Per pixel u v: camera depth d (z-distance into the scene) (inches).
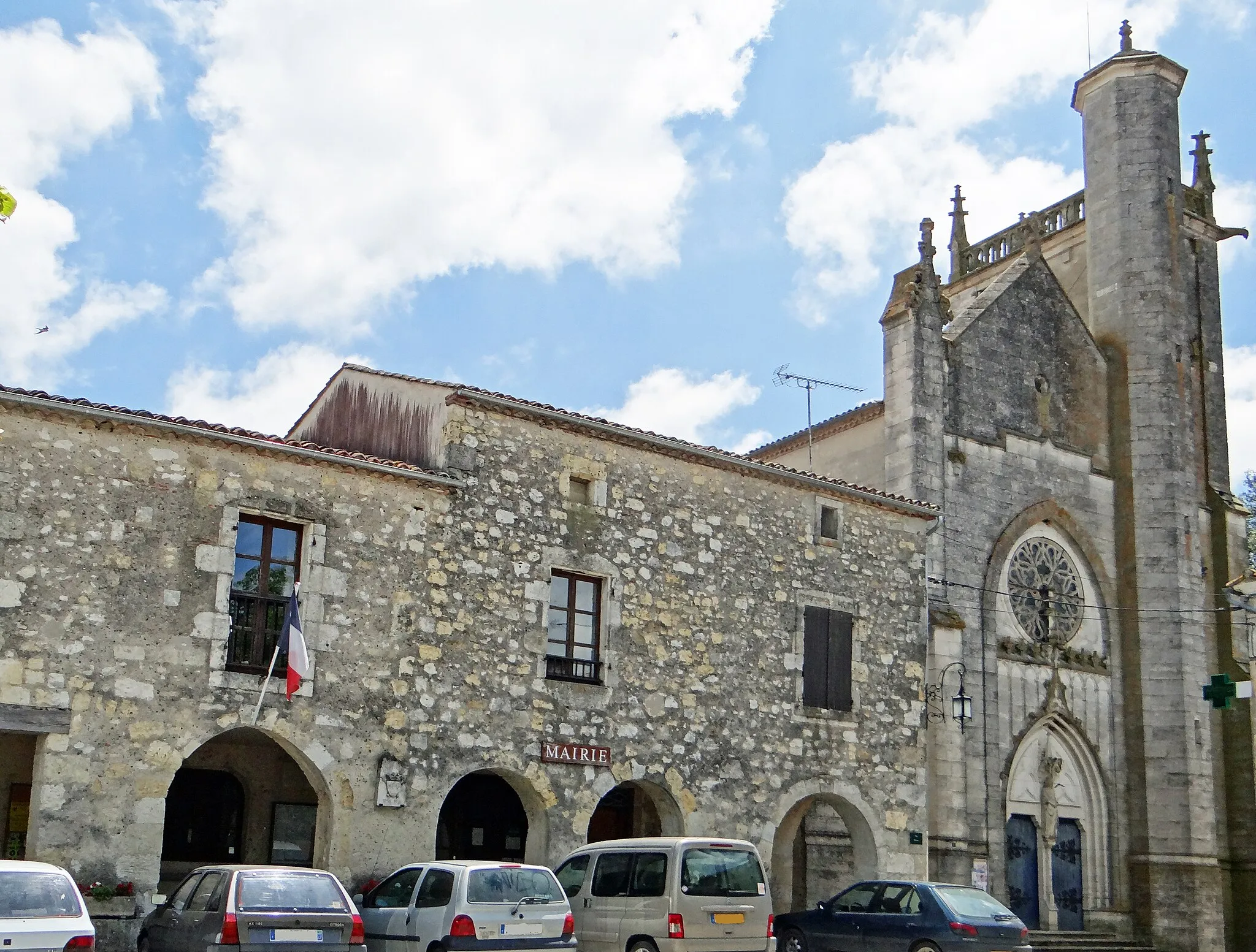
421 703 789.2
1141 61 1480.1
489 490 841.5
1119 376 1414.9
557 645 860.0
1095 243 1475.1
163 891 832.3
